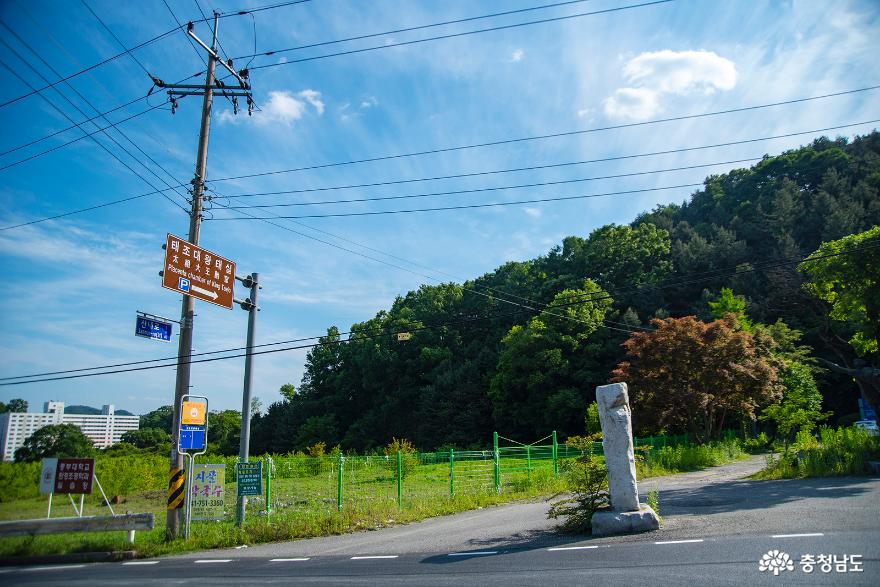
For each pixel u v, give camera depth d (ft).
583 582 23.12
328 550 36.40
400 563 30.42
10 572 33.55
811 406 84.38
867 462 51.03
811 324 148.25
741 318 130.00
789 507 36.81
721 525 32.73
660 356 89.66
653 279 181.16
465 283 243.60
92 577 30.78
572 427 156.04
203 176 48.44
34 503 77.00
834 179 198.18
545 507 51.06
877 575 21.27
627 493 34.68
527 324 174.50
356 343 226.38
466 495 57.77
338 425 215.92
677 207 271.49
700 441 92.22
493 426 183.93
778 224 186.19
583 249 206.49
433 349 207.21
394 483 77.10
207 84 49.80
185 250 44.29
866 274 61.57
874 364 70.69
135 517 39.60
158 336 43.47
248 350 49.65
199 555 37.42
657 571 23.94
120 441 227.81
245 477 45.42
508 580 24.43
